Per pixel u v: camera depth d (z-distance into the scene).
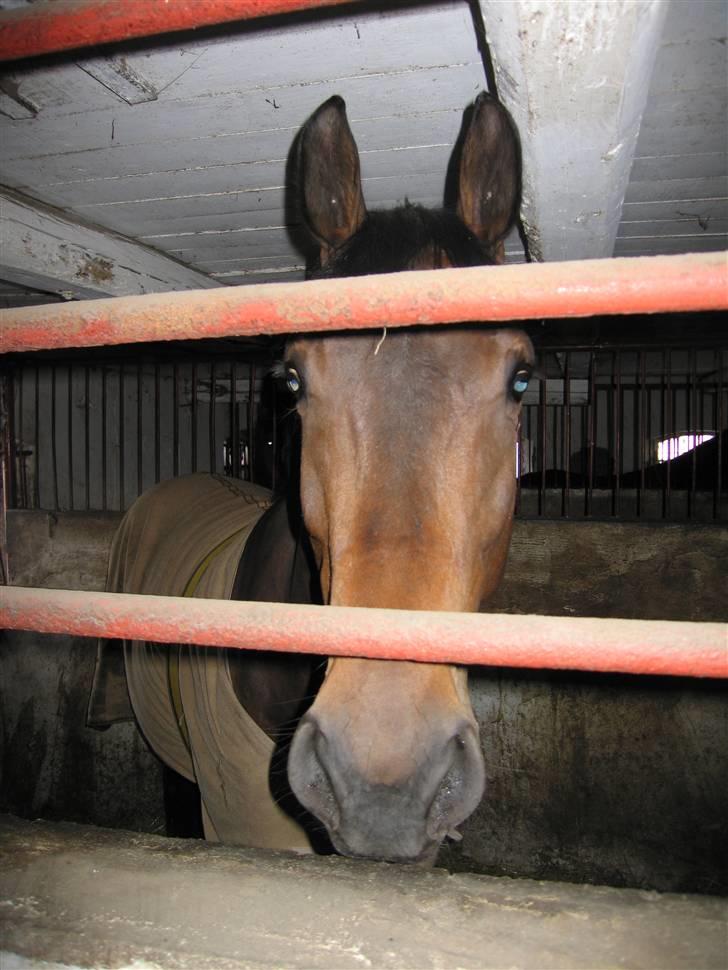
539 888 0.78
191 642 0.71
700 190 2.10
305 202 1.42
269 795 1.53
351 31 1.31
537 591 3.07
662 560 2.96
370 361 1.09
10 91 1.53
